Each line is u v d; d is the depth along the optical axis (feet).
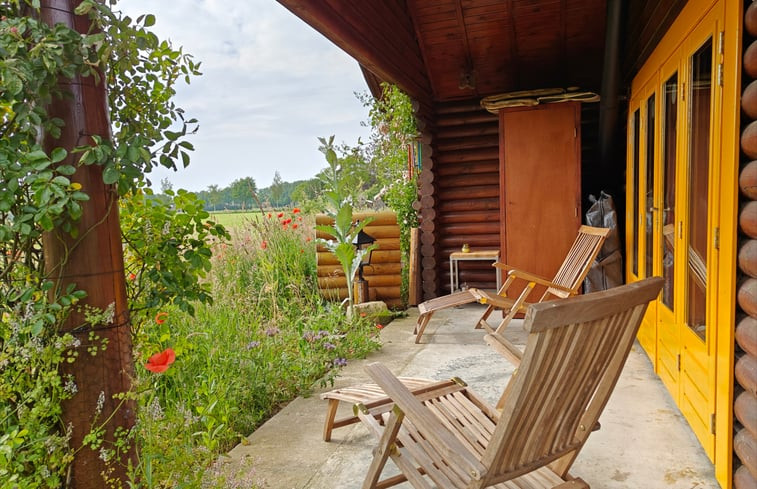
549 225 20.17
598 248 16.61
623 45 17.74
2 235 5.71
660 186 12.32
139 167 6.75
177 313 12.46
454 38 20.24
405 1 18.98
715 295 7.87
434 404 8.27
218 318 13.75
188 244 7.86
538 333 5.11
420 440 7.20
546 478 6.69
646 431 9.96
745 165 7.02
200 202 7.88
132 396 6.63
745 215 6.86
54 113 6.07
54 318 5.88
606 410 11.01
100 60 6.12
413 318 20.93
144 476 6.85
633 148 16.57
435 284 23.54
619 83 18.42
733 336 7.23
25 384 6.33
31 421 5.90
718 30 7.72
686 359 9.78
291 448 9.82
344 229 20.85
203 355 11.93
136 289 7.63
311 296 19.92
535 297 20.39
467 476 6.08
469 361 14.90
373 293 22.15
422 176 23.27
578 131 19.77
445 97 23.43
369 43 15.25
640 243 15.16
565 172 19.95
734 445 7.33
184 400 10.16
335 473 8.86
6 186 5.66
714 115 7.84
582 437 6.67
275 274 20.61
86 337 6.35
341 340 15.76
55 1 6.03
